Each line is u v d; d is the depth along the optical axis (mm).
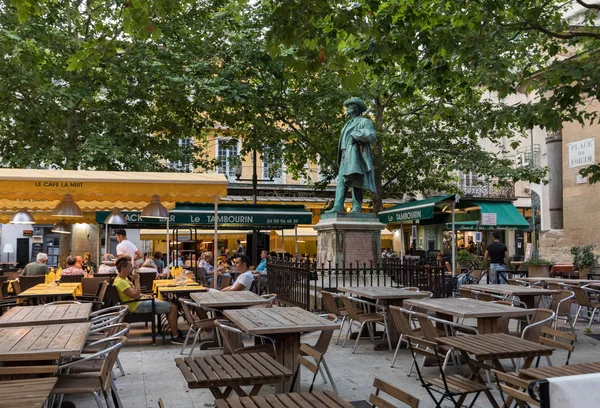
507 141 33625
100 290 11195
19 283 12055
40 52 16750
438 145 21359
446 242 35656
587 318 12445
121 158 19156
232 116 21531
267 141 22047
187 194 10609
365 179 14109
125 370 7750
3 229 33875
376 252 14133
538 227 31188
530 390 2242
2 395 3518
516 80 11062
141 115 21391
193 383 4406
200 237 28109
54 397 5070
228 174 35562
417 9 9812
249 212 15930
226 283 12133
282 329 5609
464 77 12000
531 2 10664
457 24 10094
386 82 18328
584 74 9594
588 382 2195
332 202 26109
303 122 22812
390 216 16625
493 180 35625
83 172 10812
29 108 18859
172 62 19766
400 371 7562
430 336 6484
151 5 9156
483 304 7625
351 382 7000
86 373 5559
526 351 4973
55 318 6398
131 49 19281
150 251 33844
